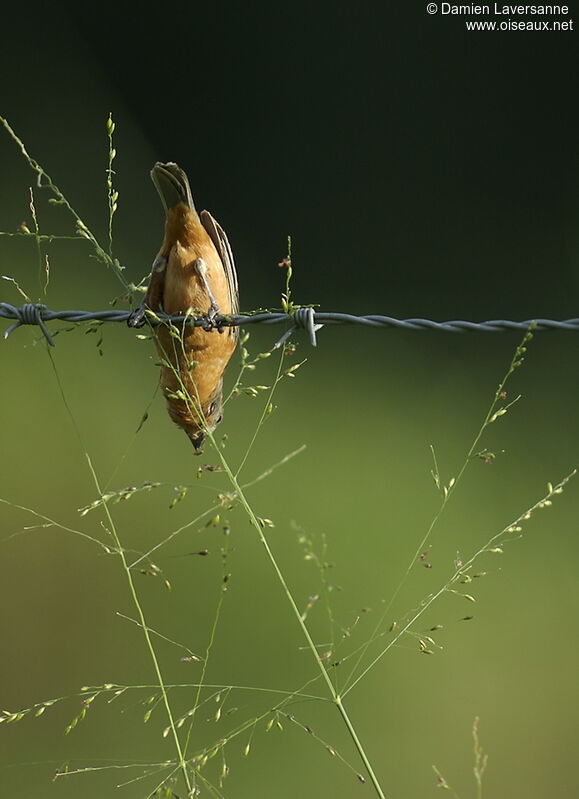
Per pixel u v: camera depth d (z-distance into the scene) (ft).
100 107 92.53
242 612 56.34
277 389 73.87
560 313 87.30
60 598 57.93
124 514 62.34
